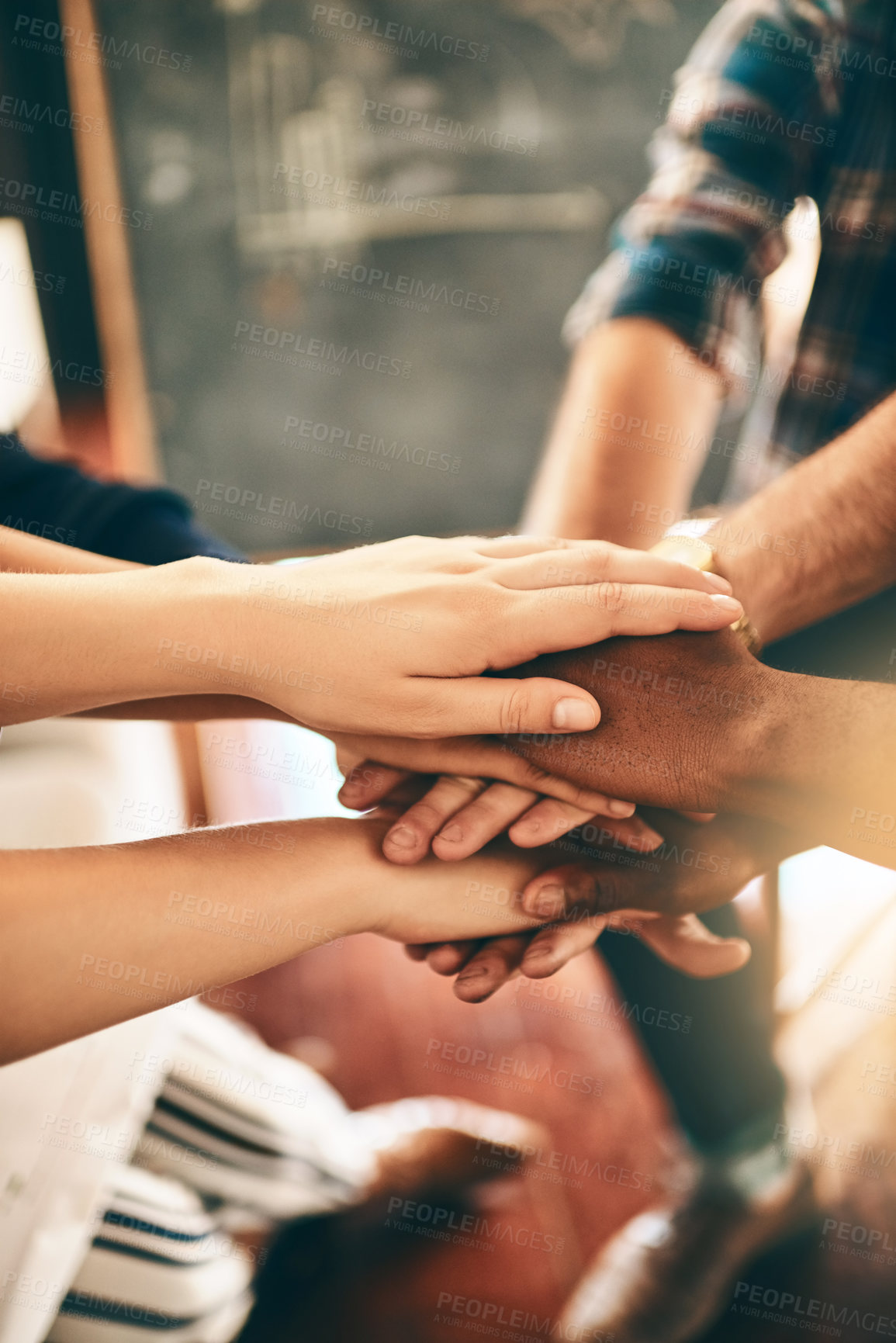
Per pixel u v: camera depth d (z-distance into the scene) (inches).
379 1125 44.5
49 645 19.7
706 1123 37.4
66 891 18.4
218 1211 34.9
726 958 25.3
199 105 75.4
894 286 28.6
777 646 30.7
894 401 24.3
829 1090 46.4
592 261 85.4
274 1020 56.6
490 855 23.7
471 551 23.6
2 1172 22.5
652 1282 37.2
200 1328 29.8
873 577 24.6
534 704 20.4
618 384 34.0
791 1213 38.9
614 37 78.0
